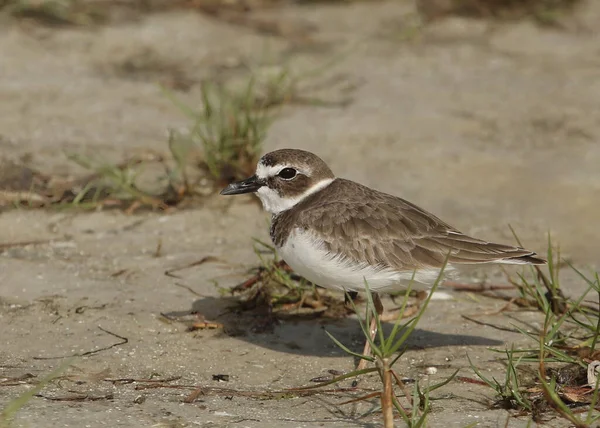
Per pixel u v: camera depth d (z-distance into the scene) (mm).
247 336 10602
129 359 9906
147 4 22359
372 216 9867
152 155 15453
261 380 9609
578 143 16375
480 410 8805
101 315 10812
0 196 14008
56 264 12109
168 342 10320
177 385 9367
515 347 10297
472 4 22875
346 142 16141
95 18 21297
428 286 9992
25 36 20031
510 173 15242
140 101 17594
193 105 17391
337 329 10883
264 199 10633
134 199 14133
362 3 23469
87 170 14914
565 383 9383
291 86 18203
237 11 22484
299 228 9883
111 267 12133
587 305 11219
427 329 10812
